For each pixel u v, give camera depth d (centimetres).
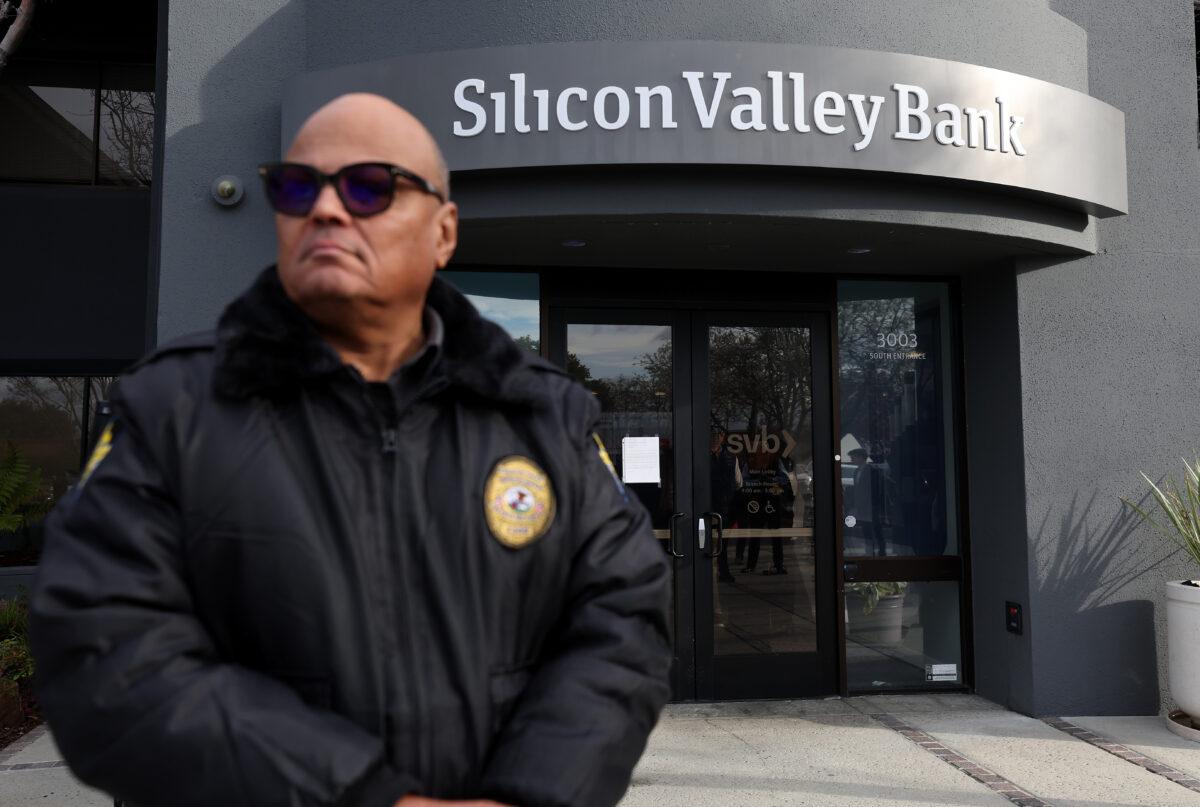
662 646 125
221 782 91
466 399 119
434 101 419
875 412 572
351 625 104
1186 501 513
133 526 99
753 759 433
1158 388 518
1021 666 513
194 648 99
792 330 561
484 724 109
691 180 426
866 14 447
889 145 425
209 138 456
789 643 545
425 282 119
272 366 107
